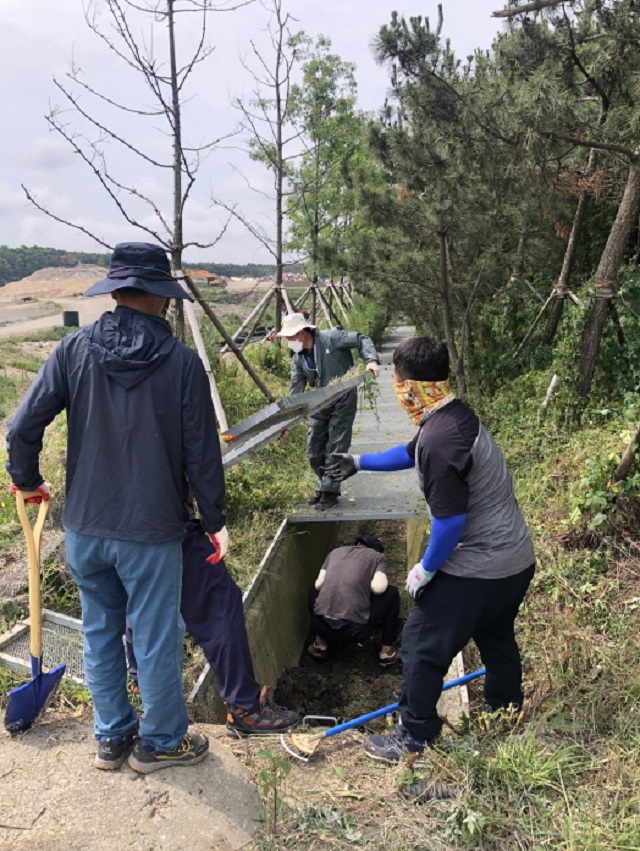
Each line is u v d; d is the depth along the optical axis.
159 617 2.54
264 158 11.97
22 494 2.76
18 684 3.29
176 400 2.47
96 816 2.47
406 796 2.62
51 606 4.04
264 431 4.52
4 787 2.60
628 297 7.12
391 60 6.97
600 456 4.67
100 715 2.70
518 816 2.45
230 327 15.62
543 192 7.52
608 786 2.52
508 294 9.62
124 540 2.44
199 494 2.56
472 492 2.70
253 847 2.39
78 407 2.46
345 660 5.76
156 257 2.53
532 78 6.24
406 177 8.12
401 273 8.90
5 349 25.09
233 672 2.91
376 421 9.24
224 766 2.75
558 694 3.15
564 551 4.53
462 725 2.97
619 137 6.76
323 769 2.82
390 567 7.60
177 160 6.31
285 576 5.55
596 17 7.02
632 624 3.68
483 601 2.74
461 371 9.05
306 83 13.64
